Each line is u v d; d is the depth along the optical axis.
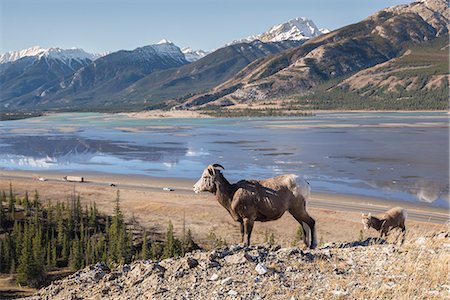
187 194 78.50
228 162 104.69
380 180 81.94
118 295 11.71
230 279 11.05
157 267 12.52
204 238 55.44
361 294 9.63
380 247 13.19
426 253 11.91
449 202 66.31
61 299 12.34
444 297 9.02
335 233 52.50
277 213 14.88
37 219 66.88
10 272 51.44
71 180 94.88
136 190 83.31
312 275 11.06
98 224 64.94
